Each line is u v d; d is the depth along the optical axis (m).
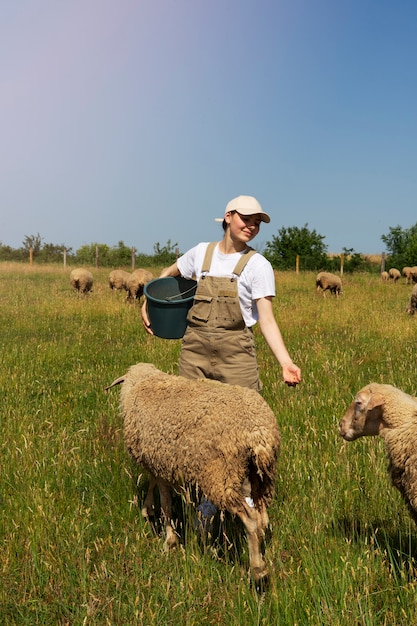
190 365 4.29
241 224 4.06
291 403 6.11
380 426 3.63
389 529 3.89
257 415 3.46
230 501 3.37
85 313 14.59
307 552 3.46
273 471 3.49
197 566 3.44
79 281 19.86
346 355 9.07
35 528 3.78
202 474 3.44
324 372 7.86
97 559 3.60
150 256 42.41
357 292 22.61
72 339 11.30
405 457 3.45
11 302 16.73
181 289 4.72
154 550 3.66
